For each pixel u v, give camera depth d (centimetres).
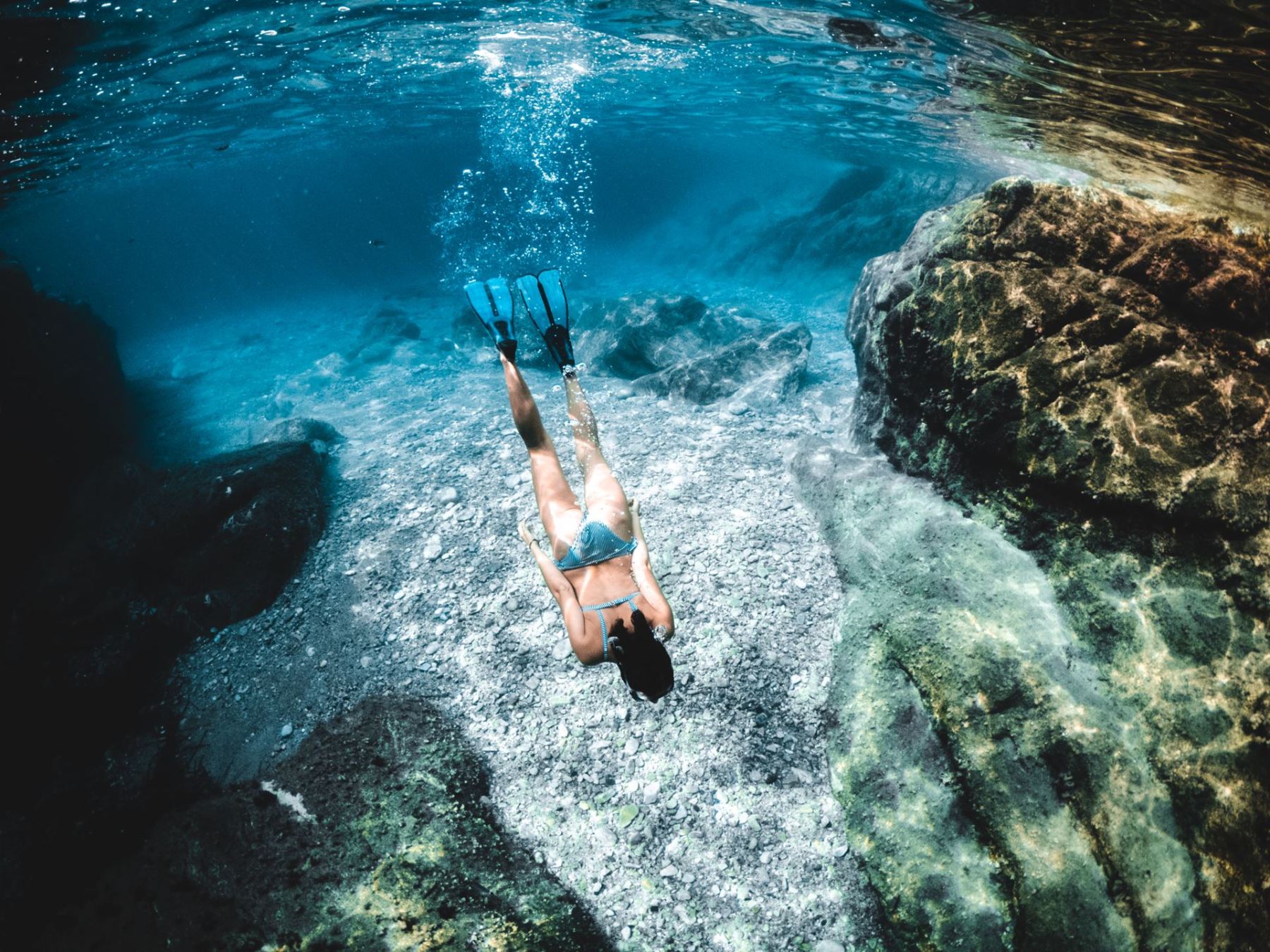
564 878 318
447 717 388
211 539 499
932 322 407
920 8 407
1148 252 356
